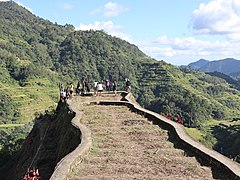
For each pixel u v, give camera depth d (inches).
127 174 399.9
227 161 419.2
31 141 1283.2
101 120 728.3
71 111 849.5
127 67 6560.0
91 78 5954.7
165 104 4119.1
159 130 622.5
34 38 7455.7
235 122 4010.8
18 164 1238.9
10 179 1227.9
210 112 4451.3
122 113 829.8
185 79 6589.6
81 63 6387.8
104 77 6087.6
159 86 5718.5
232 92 6811.0
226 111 4815.5
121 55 7130.9
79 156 437.4
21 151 1430.9
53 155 800.3
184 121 3875.5
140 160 449.1
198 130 3181.6
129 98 1155.3
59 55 6865.2
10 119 4210.1
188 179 381.7
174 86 5585.6
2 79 5059.1
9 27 7657.5
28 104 4515.3
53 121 1289.4
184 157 463.8
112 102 1011.9
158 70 6481.3
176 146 526.3
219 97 6146.7
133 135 590.6
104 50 6953.7
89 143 503.8
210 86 6599.4
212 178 389.7
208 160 443.8
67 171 378.9
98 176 385.4
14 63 5541.3
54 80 5516.7
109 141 546.0
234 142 2623.0
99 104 1015.0
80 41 7126.0
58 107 1440.7
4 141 3410.4
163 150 493.7
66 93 1380.4
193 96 4628.4
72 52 6658.5
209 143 2333.9
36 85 5142.7
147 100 4830.2
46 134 1108.5
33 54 6486.2
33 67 5502.0
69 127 695.7
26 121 4143.7
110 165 427.2
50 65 6392.7
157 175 396.5
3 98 4407.0
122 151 488.1
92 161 443.5
